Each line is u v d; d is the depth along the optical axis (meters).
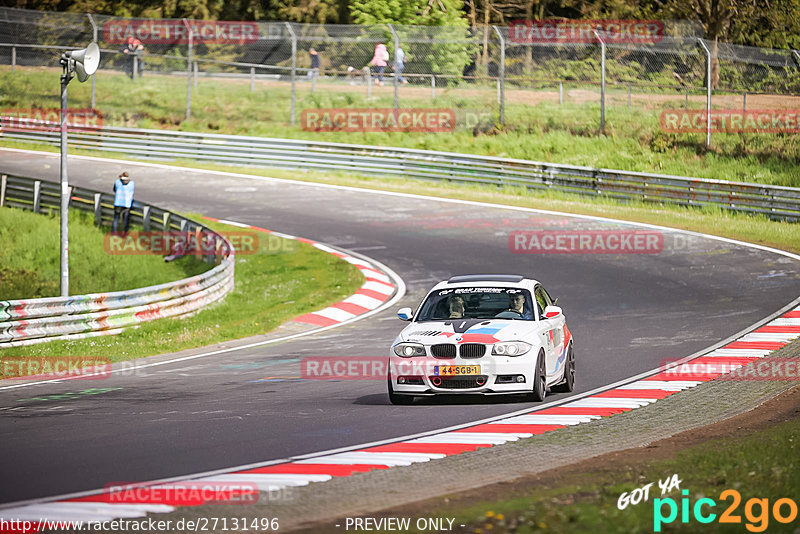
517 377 27.50
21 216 75.50
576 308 48.12
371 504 17.08
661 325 43.25
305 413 26.92
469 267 59.66
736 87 109.94
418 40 99.81
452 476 19.33
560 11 144.00
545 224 71.50
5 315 40.72
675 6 120.12
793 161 88.25
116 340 43.28
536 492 17.27
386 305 51.38
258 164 95.44
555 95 108.94
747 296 49.38
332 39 102.38
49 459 21.27
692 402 28.22
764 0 119.44
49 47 117.19
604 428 24.55
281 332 46.06
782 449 19.88
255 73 128.12
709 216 73.44
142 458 21.31
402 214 76.62
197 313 50.66
